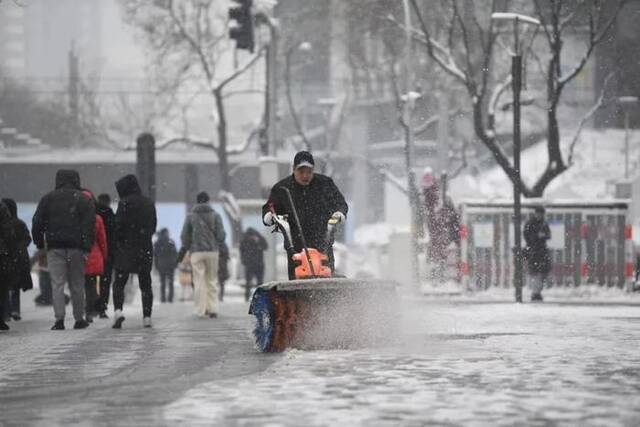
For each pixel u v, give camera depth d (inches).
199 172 5812.0
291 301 1151.6
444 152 4328.3
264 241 3171.8
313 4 5270.7
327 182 1275.8
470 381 901.2
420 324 1535.4
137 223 1631.4
